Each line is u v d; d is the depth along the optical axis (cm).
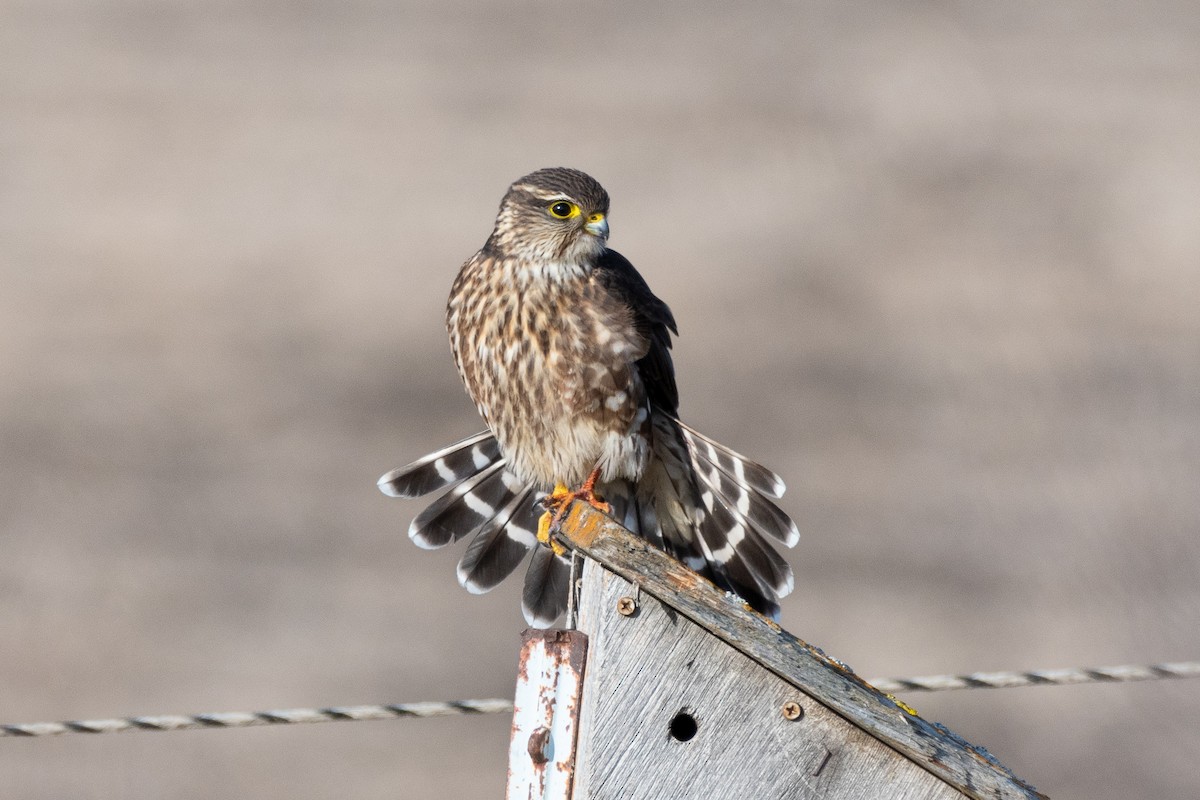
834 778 558
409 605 1380
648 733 555
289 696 1249
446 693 1241
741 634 546
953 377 1888
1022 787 545
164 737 1195
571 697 555
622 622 555
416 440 1758
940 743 546
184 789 1126
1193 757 1184
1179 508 1484
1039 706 1241
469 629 1343
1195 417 1706
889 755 557
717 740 557
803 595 1388
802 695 557
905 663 1279
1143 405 1725
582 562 638
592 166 2836
